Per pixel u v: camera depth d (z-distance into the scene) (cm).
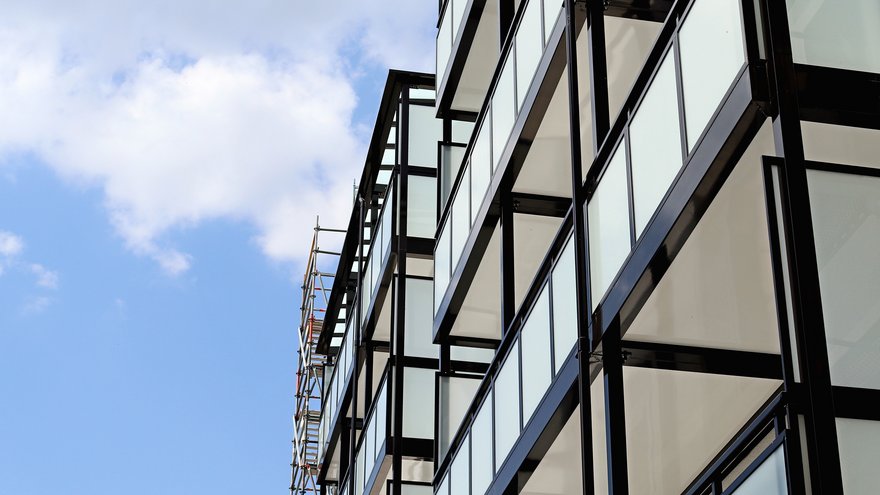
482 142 1773
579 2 1299
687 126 938
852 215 776
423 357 2273
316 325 3969
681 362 1157
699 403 1388
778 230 769
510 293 1614
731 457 880
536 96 1478
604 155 1147
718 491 916
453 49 2061
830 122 847
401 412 2208
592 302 1147
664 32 997
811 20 855
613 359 1136
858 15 859
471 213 1795
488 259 1783
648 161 1022
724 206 1038
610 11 1275
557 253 1321
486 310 1909
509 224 1648
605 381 1127
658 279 1034
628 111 1086
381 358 2752
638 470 1501
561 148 1565
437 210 2091
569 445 1427
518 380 1402
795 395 728
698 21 930
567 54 1288
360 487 2516
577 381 1187
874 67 845
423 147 2461
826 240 768
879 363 743
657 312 1109
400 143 2461
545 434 1290
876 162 998
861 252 768
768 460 753
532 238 1728
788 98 808
